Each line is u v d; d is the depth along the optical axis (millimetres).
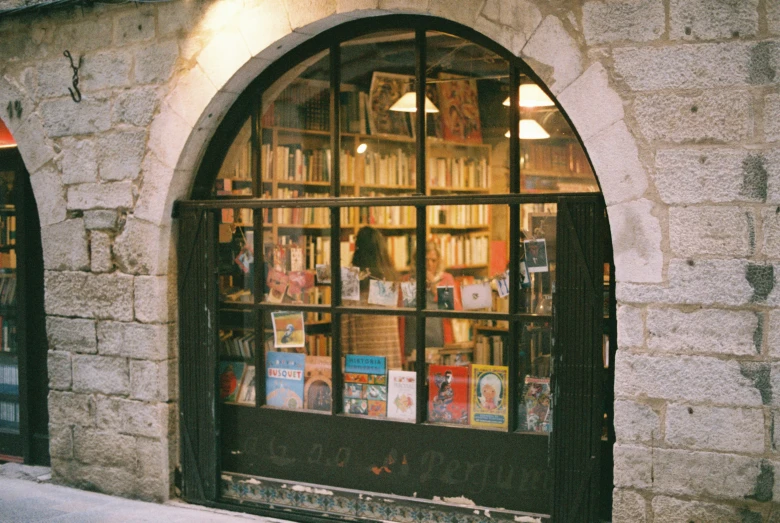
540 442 4668
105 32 5664
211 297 5504
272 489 5375
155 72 5488
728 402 4004
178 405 5691
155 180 5531
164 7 5430
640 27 4105
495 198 4668
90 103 5750
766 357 3932
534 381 4715
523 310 4715
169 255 5613
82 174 5816
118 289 5719
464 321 4859
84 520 5262
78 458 5953
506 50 4684
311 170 5316
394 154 5051
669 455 4121
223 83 5262
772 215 3902
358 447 5141
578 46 4246
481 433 4801
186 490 5633
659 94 4082
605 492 4574
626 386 4195
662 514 4145
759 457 3959
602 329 4422
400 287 5043
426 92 4949
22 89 6023
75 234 5871
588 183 4516
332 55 5188
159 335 5586
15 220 6590
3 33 6074
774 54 3871
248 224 5496
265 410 5422
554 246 4613
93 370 5855
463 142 4855
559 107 4555
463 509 4812
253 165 5480
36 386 6570
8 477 6273
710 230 4012
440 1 4617
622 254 4180
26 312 6504
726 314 3996
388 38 5047
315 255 5293
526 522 4656
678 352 4090
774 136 3887
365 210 5125
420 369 4965
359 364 5164
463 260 4855
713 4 3963
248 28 5168
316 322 5301
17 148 6465
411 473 4988
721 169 3979
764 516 3957
